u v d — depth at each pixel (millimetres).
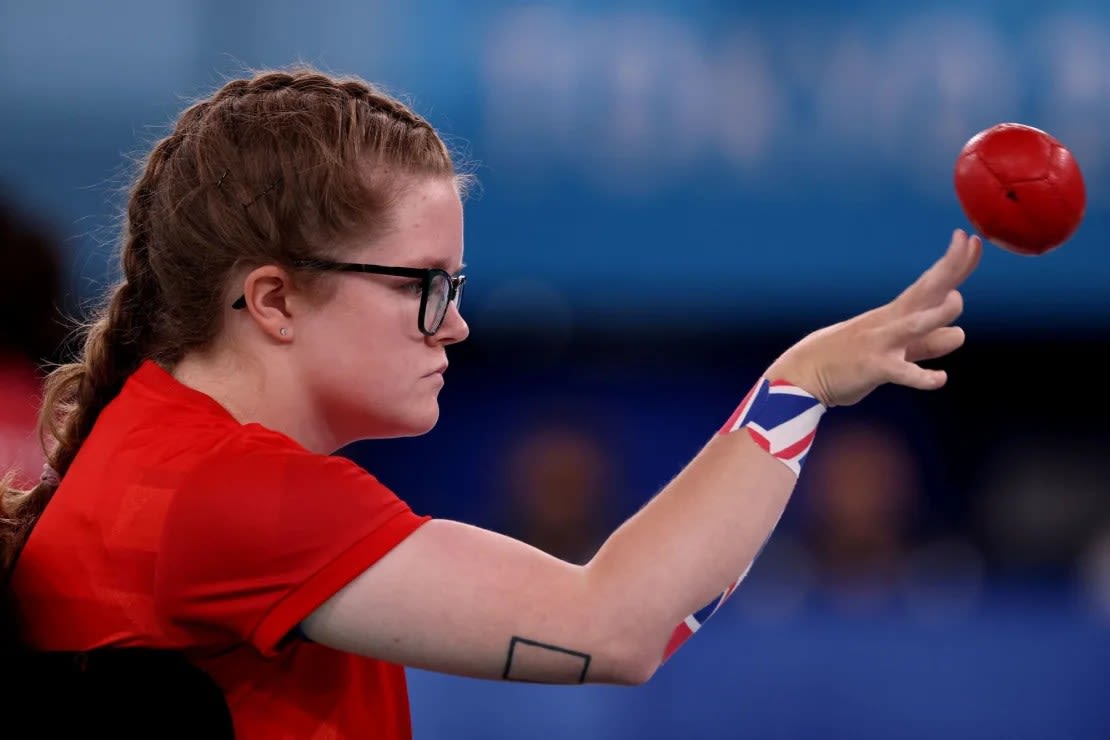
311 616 4328
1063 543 15250
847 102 14242
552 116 14227
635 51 14234
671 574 4395
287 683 4656
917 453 15641
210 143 4758
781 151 14320
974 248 4480
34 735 4430
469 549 4371
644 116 14297
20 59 13539
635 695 11484
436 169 4848
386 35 13945
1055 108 14062
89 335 5262
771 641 11922
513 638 4293
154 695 4406
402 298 4746
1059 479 15586
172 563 4332
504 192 14297
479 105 14148
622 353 15203
